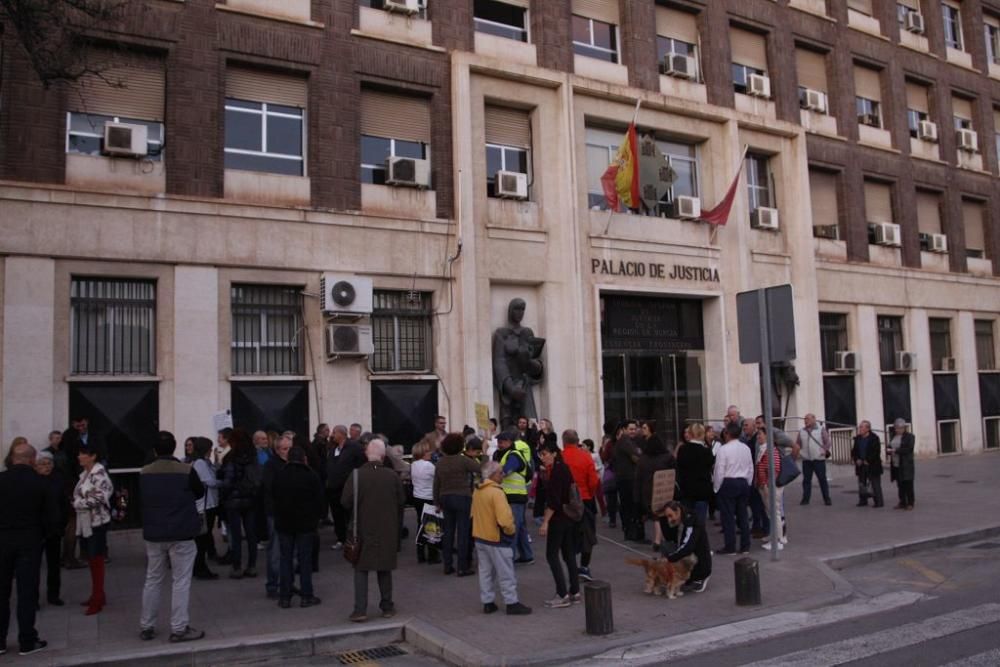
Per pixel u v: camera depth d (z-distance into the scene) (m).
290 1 15.80
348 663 7.47
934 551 12.04
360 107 16.44
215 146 14.72
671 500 10.45
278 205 15.15
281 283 15.03
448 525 10.52
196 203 14.32
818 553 11.35
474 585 9.88
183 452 13.73
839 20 25.08
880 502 15.82
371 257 15.94
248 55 15.25
